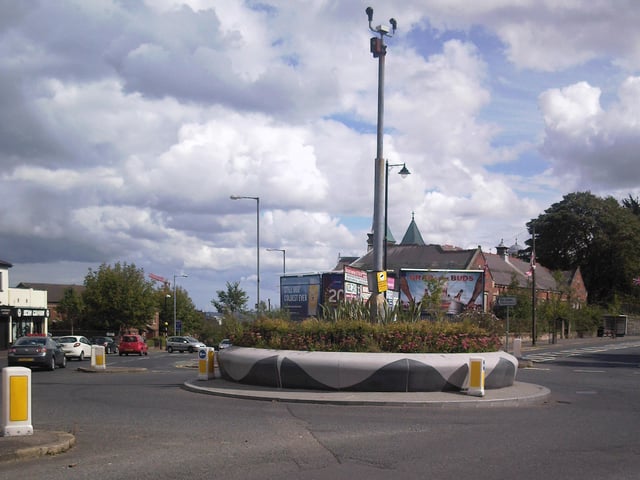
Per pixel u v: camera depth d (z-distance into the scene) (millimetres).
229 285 72562
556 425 11938
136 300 72188
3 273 56375
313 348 17156
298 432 10945
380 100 18219
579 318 74750
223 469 8289
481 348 17422
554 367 29375
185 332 93375
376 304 18391
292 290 52125
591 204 93312
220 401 15203
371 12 18016
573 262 95688
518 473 8188
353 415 13016
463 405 14445
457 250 72750
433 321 19500
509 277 78500
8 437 9641
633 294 92625
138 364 35062
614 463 8805
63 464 8523
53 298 93500
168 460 8773
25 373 9945
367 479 7852
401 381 15734
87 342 41844
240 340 19062
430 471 8266
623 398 16609
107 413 13148
